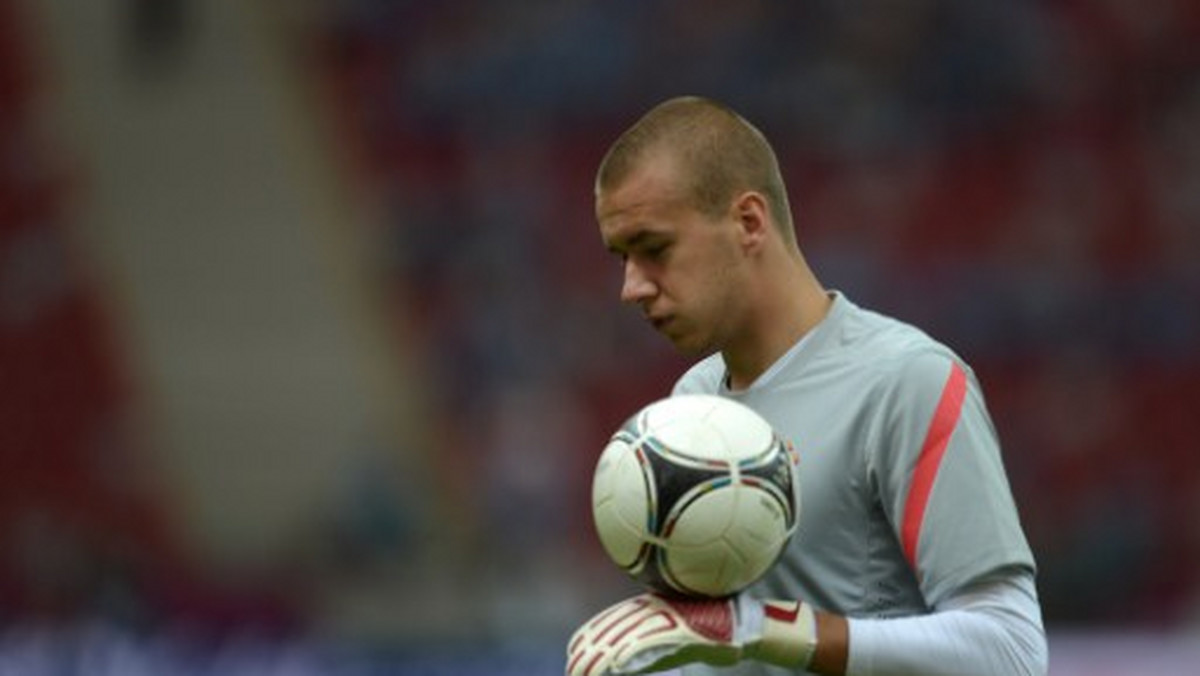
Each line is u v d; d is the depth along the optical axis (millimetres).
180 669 38406
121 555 55406
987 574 11289
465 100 72062
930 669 10859
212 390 64125
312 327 65562
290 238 68188
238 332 65812
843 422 11930
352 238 68000
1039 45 71312
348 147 71125
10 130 70938
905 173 68500
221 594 54750
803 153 69125
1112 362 61938
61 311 66312
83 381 64750
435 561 54219
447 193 69125
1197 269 65938
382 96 72500
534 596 52031
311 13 74438
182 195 69625
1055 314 62969
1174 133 69812
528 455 58531
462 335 63781
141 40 72500
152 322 66125
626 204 11859
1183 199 68375
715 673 12664
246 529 60250
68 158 70312
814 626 10852
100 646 39344
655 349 61875
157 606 54094
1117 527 55031
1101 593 52219
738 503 10805
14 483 62375
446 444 60219
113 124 71312
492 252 66250
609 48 72312
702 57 71562
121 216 68938
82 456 62844
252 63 72688
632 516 10875
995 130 69562
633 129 12070
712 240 11922
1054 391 61094
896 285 64500
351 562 54562
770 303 12266
